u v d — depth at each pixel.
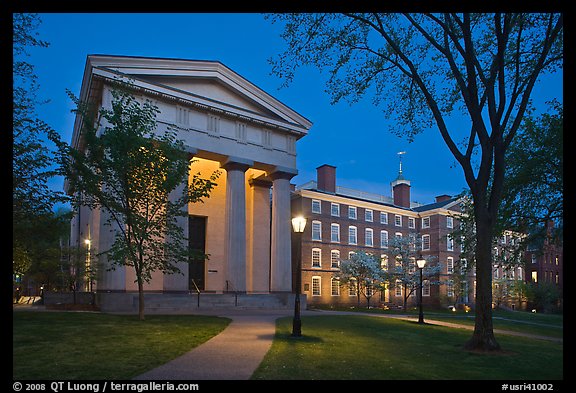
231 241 34.31
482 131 16.83
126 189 19.55
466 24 16.25
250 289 39.06
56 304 30.20
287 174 38.06
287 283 36.44
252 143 36.59
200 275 38.19
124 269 28.55
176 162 22.12
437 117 17.56
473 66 16.58
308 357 11.98
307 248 49.41
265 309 32.44
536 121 27.02
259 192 41.16
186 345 13.16
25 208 18.56
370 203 57.06
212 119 34.59
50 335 14.32
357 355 12.98
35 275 34.94
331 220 52.53
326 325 20.42
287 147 38.72
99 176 19.81
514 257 27.84
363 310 41.22
